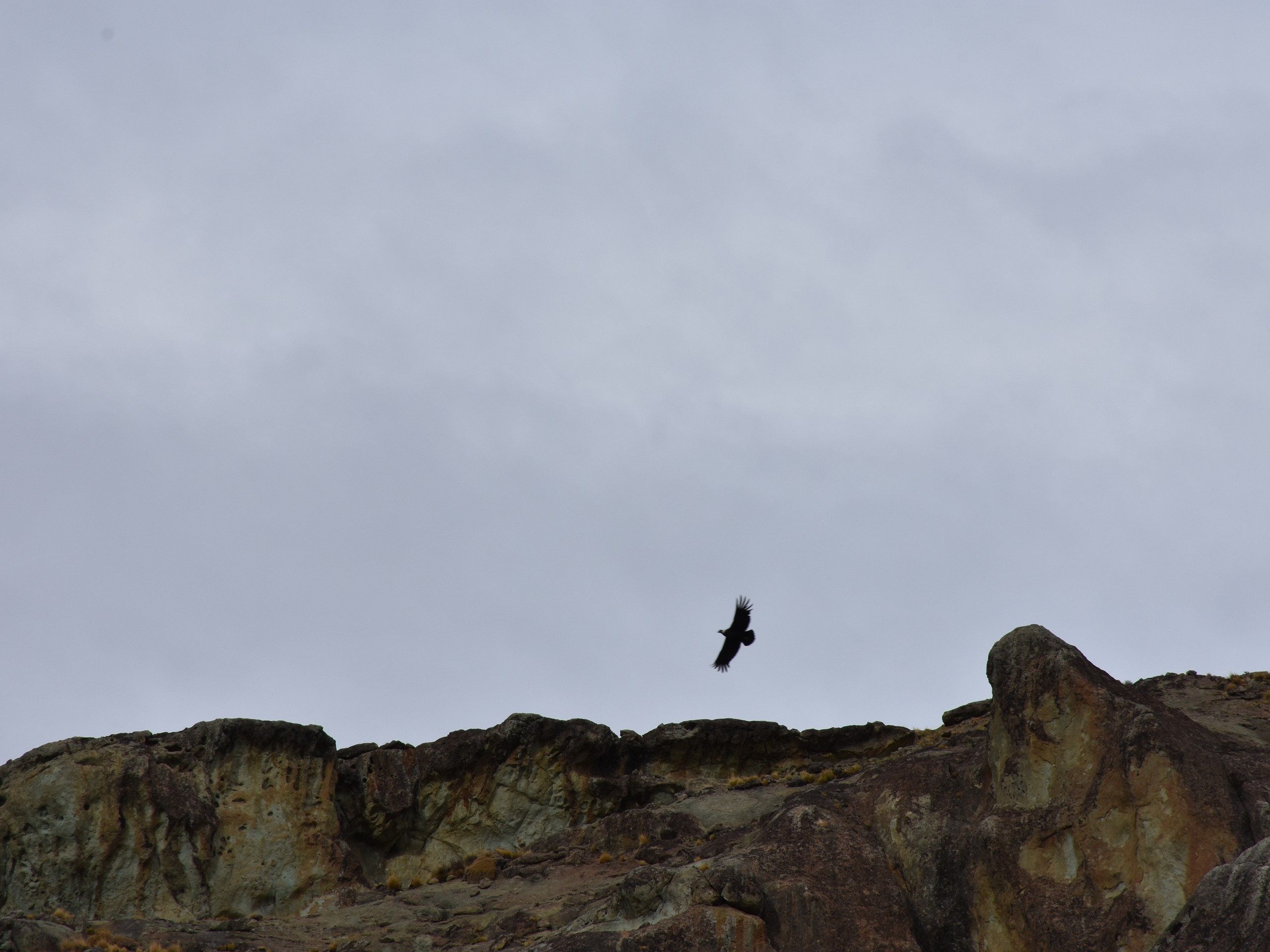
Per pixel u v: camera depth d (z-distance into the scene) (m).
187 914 29.30
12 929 25.30
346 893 31.09
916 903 25.50
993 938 24.31
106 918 28.61
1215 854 23.02
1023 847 24.89
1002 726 26.92
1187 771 24.17
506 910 28.14
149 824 30.05
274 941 27.67
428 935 27.44
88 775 30.27
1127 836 24.00
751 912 24.45
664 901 24.62
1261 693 32.12
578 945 23.92
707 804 31.97
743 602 23.53
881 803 27.94
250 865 30.66
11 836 29.61
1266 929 17.30
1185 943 18.22
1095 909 23.44
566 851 31.69
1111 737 25.34
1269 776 24.36
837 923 24.56
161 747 31.98
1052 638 27.44
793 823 27.11
